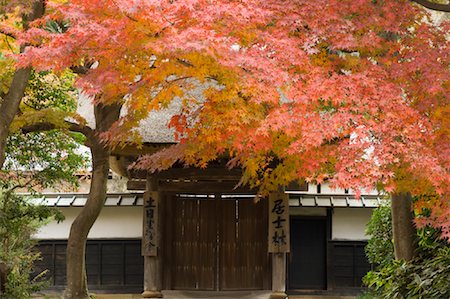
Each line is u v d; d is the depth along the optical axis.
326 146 7.76
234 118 7.86
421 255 10.86
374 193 17.39
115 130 9.59
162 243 15.80
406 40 8.30
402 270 10.55
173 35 7.05
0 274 13.16
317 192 18.14
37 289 14.08
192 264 15.98
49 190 19.05
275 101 7.70
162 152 10.25
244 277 15.95
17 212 13.43
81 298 12.98
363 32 8.30
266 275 15.83
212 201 16.11
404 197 10.93
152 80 7.73
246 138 8.05
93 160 13.19
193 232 16.06
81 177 18.09
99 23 7.54
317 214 17.08
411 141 7.38
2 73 11.30
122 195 17.64
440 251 10.59
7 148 13.30
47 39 8.59
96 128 13.02
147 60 7.79
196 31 6.96
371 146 7.57
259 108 8.13
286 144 8.30
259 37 7.82
